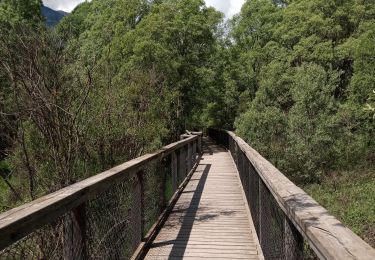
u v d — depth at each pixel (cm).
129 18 2595
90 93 561
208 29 2533
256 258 451
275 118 2191
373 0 2711
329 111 2058
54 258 358
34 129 457
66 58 506
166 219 634
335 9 2777
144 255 460
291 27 2958
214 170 1302
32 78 430
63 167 449
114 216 393
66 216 258
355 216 1445
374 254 140
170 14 2369
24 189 457
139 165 439
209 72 2525
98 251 346
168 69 2089
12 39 440
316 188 1928
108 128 598
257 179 512
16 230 181
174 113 1717
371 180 1886
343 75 2775
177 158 860
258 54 3316
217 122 3494
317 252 170
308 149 2006
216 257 455
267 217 387
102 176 317
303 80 2097
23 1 2708
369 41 2344
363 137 2172
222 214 671
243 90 3609
